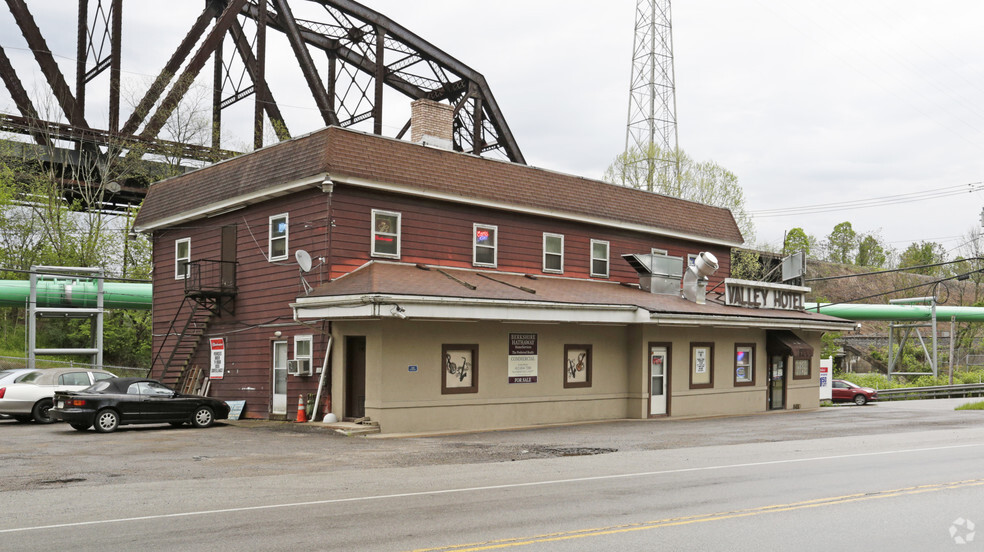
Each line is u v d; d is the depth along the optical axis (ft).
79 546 26.66
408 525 29.84
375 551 25.76
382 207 76.18
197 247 91.25
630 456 52.24
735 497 35.47
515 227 87.40
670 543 26.78
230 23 139.64
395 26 159.02
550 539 27.40
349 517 31.45
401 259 77.30
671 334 90.99
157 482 41.22
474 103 172.55
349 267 73.46
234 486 39.83
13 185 136.56
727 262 115.75
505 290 75.46
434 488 38.96
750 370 102.42
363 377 70.64
